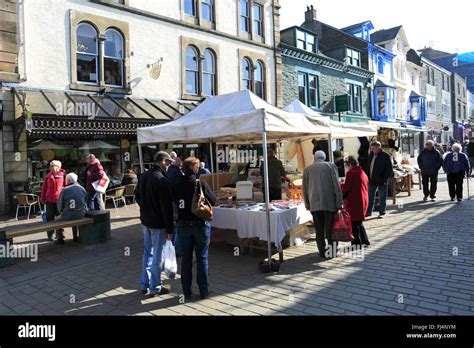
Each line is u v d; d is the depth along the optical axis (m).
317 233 5.59
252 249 5.87
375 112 24.92
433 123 34.94
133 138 12.42
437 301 3.81
